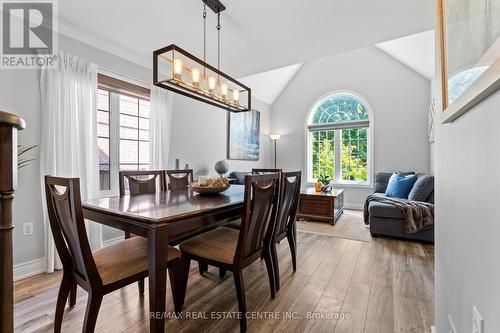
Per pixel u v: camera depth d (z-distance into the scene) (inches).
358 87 212.4
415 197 137.6
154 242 48.5
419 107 189.9
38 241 89.8
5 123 22.0
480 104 28.7
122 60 119.6
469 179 32.4
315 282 81.3
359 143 216.5
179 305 64.0
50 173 90.5
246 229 59.3
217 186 84.3
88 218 64.0
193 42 109.5
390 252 108.0
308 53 119.6
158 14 90.0
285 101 247.1
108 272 50.5
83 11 88.7
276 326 59.7
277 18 90.1
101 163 116.0
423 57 155.6
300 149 239.5
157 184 128.2
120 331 57.5
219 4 82.0
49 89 90.7
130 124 127.0
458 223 36.9
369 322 61.0
